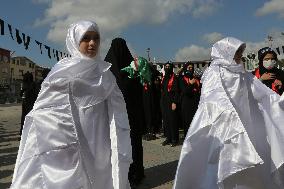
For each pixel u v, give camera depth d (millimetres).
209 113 4836
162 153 9391
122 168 3791
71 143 3645
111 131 3893
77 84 3736
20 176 3566
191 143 4922
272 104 5000
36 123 3658
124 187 3785
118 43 6211
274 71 6000
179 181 4941
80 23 3951
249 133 4812
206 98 4883
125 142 3922
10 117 25266
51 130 3633
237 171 4484
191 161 4922
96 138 3809
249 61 9766
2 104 48656
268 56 5922
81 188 3600
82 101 3783
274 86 5840
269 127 4930
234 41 5008
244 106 4922
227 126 4668
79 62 3773
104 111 3947
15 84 62656
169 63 10891
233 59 4996
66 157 3625
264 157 4840
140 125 6441
